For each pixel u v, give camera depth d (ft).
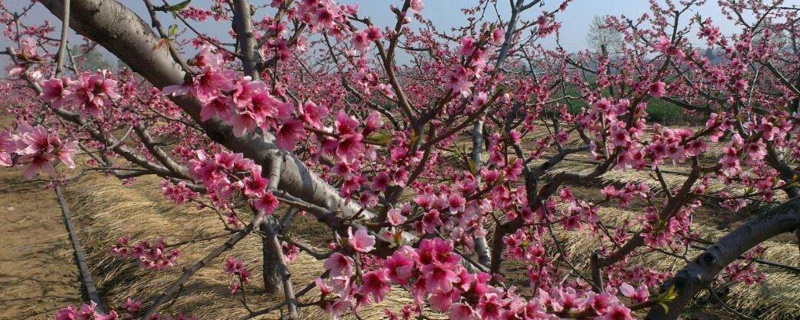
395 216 6.66
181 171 11.70
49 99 4.68
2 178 43.73
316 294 17.98
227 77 4.74
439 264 4.70
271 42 9.79
